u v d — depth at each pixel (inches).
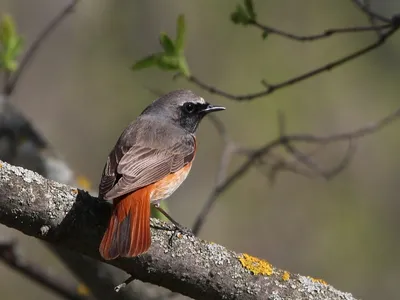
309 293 234.7
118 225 228.7
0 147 361.1
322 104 571.5
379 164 581.6
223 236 566.9
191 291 233.3
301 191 577.9
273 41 572.4
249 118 558.9
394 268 565.0
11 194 219.9
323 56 576.7
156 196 283.4
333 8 579.8
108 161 279.4
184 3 569.0
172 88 557.3
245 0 281.1
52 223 224.5
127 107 564.7
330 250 568.1
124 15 569.9
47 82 581.0
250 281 233.1
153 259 229.8
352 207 576.4
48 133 568.1
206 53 563.8
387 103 581.0
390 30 266.7
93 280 338.3
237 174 354.3
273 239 569.0
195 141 308.8
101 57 574.2
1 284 526.0
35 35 585.9
